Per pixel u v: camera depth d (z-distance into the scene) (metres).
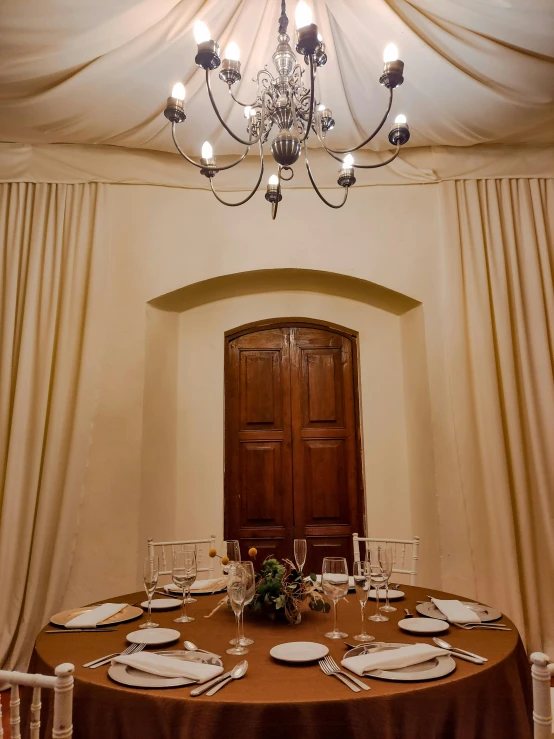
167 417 3.97
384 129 3.66
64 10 2.70
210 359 4.17
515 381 3.62
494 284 3.77
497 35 2.91
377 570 1.76
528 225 3.86
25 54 2.92
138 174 3.89
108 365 3.68
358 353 4.25
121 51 2.97
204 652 1.54
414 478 3.95
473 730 1.37
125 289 3.79
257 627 1.83
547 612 3.37
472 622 1.83
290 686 1.33
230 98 3.34
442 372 3.75
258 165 4.00
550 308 3.74
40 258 3.73
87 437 3.54
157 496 3.78
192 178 3.96
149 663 1.42
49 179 3.82
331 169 4.00
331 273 3.92
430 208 3.97
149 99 3.31
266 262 3.90
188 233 3.91
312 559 4.03
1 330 3.61
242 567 1.64
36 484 3.45
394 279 3.89
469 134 3.69
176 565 1.92
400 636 1.71
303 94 2.41
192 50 3.02
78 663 1.52
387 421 4.12
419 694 1.31
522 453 3.52
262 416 4.21
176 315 4.17
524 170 3.94
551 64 3.06
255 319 4.22
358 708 1.26
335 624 1.79
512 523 3.42
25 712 1.55
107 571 3.43
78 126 3.54
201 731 1.24
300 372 4.27
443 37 2.96
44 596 3.36
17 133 3.64
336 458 4.17
